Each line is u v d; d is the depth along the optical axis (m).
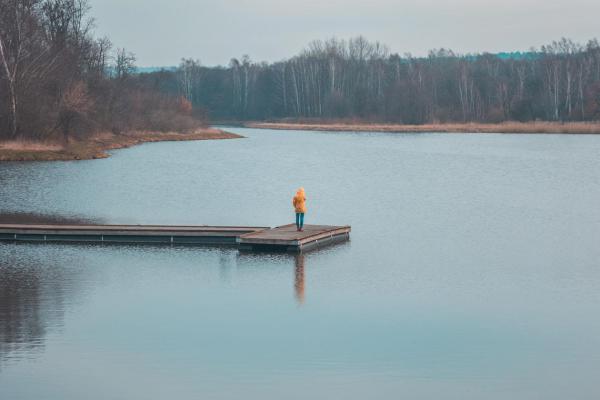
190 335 28.61
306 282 36.06
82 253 41.91
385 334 28.86
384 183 75.50
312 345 27.64
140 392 23.62
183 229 45.28
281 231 44.56
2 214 53.56
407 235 47.97
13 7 95.50
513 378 24.77
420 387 24.09
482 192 69.12
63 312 31.20
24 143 92.00
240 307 32.12
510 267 39.53
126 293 34.06
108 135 122.56
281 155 107.19
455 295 34.16
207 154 106.94
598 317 30.92
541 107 190.00
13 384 24.09
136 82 151.00
